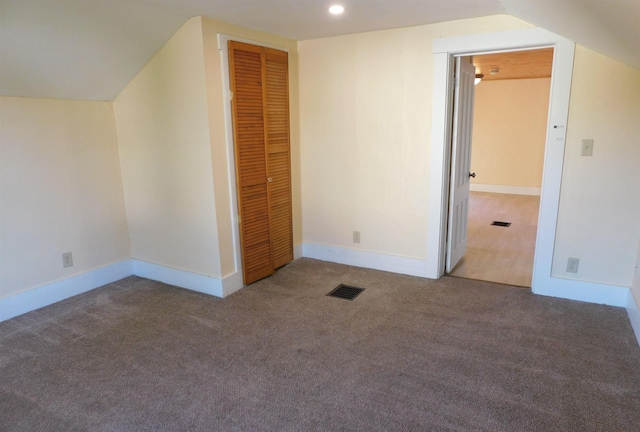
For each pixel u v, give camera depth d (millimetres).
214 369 2320
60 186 3221
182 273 3461
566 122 2863
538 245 3129
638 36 1836
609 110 2746
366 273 3727
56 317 2982
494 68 5641
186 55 2973
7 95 2846
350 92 3621
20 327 2842
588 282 3027
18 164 2961
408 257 3656
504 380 2166
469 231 5133
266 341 2604
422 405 1994
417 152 3422
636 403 1970
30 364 2400
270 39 3461
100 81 3170
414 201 3521
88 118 3348
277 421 1911
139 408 2020
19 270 3027
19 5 2254
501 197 7285
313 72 3756
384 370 2279
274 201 3686
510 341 2541
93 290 3467
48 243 3182
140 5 2564
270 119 3502
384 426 1864
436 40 3150
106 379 2250
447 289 3344
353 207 3834
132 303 3195
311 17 2916
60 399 2094
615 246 2902
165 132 3254
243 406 2018
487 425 1854
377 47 3416
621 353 2385
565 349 2439
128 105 3406
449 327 2730
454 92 3324
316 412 1964
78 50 2760
